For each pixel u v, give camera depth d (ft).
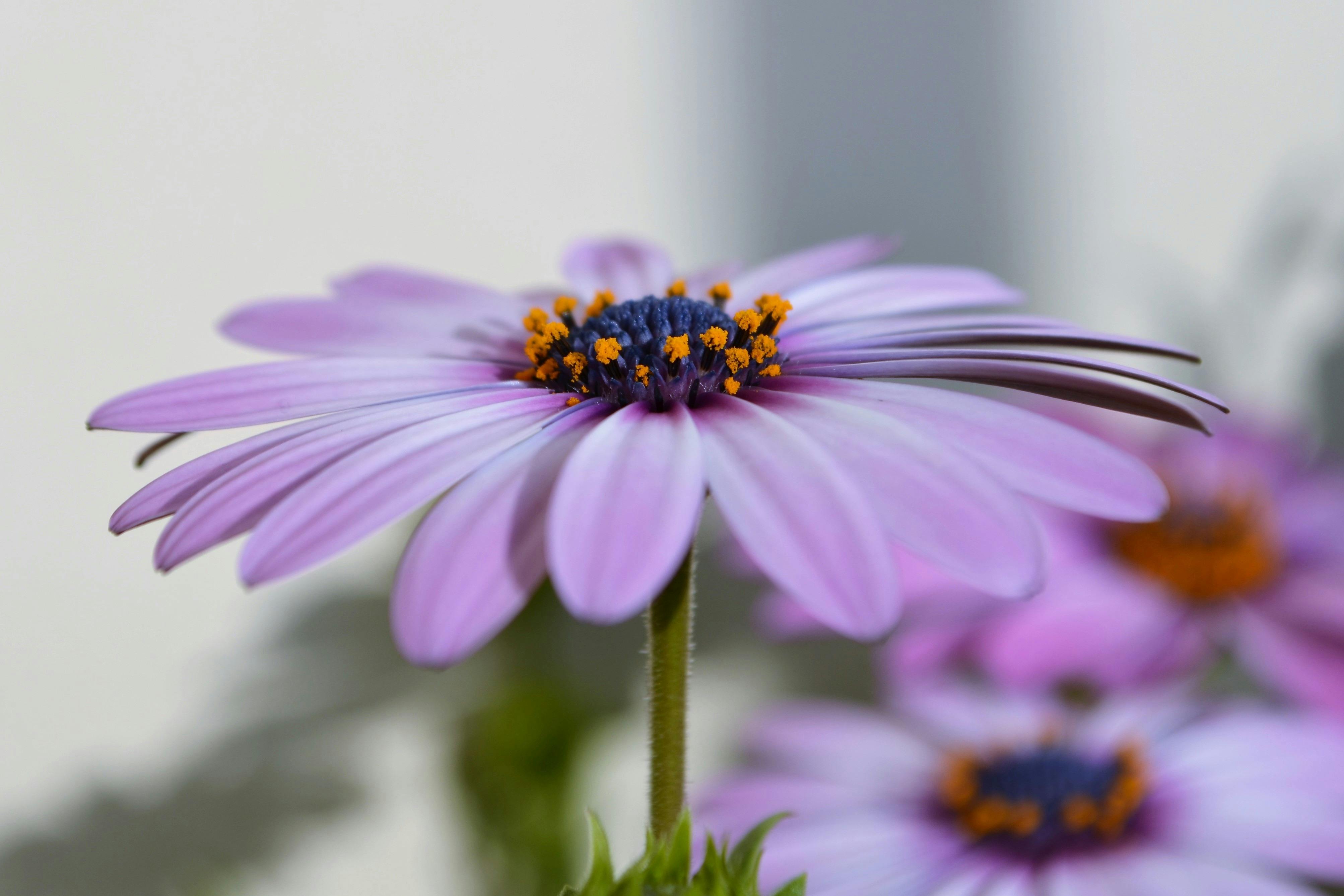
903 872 0.68
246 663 0.86
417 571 0.53
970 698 0.77
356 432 0.56
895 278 0.65
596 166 0.86
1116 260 0.95
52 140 0.77
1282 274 0.97
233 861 0.87
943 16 0.89
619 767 0.92
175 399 0.58
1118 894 0.66
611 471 0.54
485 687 0.86
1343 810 0.68
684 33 0.86
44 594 0.81
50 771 0.83
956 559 0.53
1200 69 0.93
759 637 0.95
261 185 0.81
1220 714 0.73
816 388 0.58
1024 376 0.56
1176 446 0.86
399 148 0.83
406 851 0.91
